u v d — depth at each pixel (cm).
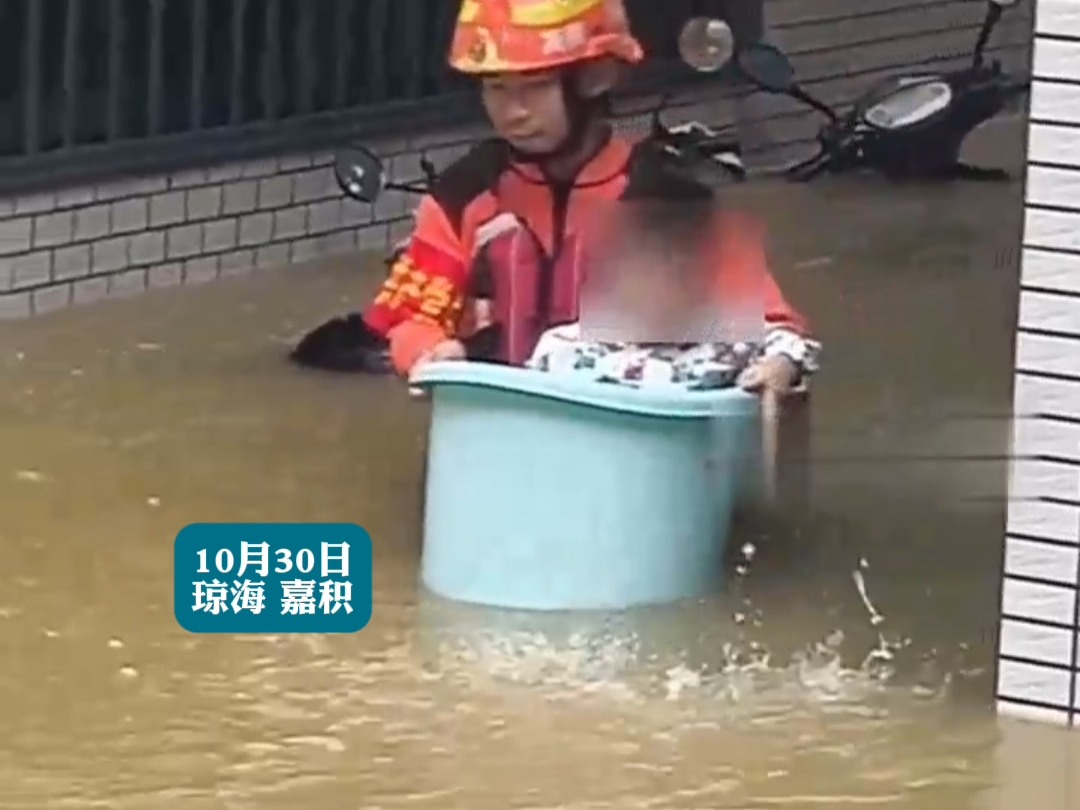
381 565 542
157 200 812
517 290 528
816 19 1091
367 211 893
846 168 1000
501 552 513
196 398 680
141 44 809
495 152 534
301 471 612
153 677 477
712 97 983
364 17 892
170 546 552
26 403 670
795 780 432
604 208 523
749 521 553
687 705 466
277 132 856
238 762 438
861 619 513
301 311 790
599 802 421
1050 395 438
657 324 514
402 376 582
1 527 562
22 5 765
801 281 851
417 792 425
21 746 443
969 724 458
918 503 589
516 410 503
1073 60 424
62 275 782
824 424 639
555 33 511
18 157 770
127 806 418
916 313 803
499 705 466
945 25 1151
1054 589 448
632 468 505
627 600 513
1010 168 1029
